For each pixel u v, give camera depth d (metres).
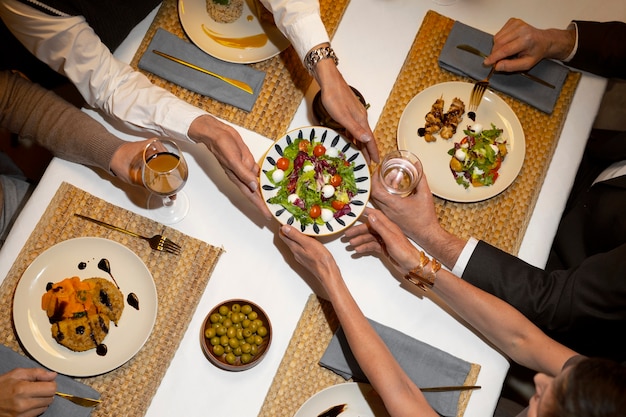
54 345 1.33
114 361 1.33
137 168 1.44
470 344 1.45
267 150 1.45
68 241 1.38
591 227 1.72
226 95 1.55
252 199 1.41
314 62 1.48
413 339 1.41
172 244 1.43
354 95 1.48
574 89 1.66
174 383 1.36
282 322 1.42
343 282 1.35
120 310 1.36
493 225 1.53
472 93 1.60
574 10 1.74
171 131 1.46
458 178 1.53
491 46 1.65
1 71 1.51
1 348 1.32
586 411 1.03
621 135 1.80
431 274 1.41
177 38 1.58
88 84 1.48
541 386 1.20
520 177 1.58
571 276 1.47
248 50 1.60
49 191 1.46
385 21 1.67
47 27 1.43
